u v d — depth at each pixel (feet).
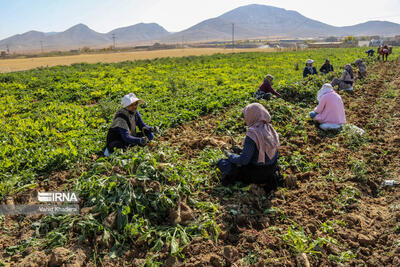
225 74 57.00
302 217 12.99
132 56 190.90
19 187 15.10
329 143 20.98
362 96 34.83
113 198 12.27
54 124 25.95
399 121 24.90
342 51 123.75
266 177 14.46
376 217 12.85
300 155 18.34
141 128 19.25
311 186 15.38
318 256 10.90
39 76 59.26
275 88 34.60
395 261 10.39
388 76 49.44
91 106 33.78
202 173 16.02
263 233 11.88
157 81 48.03
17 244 11.47
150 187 12.71
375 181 16.03
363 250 11.12
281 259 10.63
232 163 14.49
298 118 24.94
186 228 11.84
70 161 18.08
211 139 20.20
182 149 19.77
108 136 18.19
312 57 93.09
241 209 13.34
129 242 11.30
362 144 20.61
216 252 10.96
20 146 20.63
